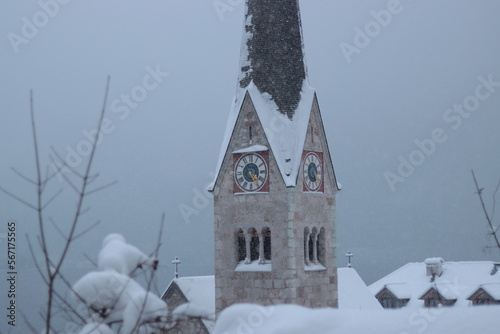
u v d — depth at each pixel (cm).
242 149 4744
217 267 4788
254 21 4931
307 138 4762
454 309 1373
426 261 8050
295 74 4869
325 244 4841
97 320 1330
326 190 4903
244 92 4784
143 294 1337
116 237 1453
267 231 4659
